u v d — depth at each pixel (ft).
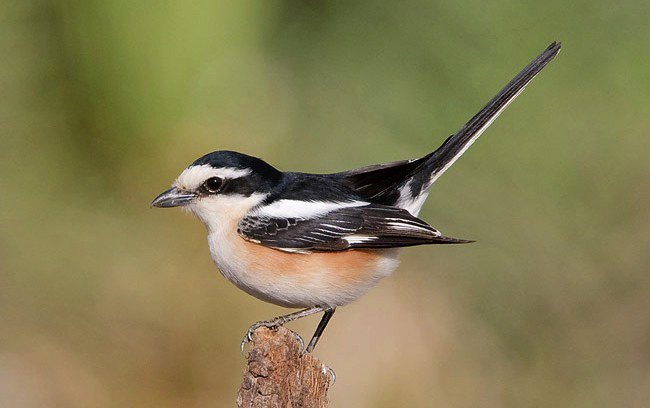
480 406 41.98
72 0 37.22
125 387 38.99
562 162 41.86
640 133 41.45
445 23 39.88
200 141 38.60
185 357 38.83
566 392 43.50
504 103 34.99
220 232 33.06
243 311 38.93
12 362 39.11
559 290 43.83
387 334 40.37
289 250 32.27
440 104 40.22
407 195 35.14
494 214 43.11
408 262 42.24
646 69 40.40
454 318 42.11
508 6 39.50
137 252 39.37
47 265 39.42
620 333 44.14
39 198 39.52
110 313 39.24
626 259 43.88
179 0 36.70
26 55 38.37
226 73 38.68
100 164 39.19
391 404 39.45
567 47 40.06
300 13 41.75
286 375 27.22
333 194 33.60
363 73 40.88
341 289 32.76
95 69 37.47
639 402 43.65
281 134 40.57
